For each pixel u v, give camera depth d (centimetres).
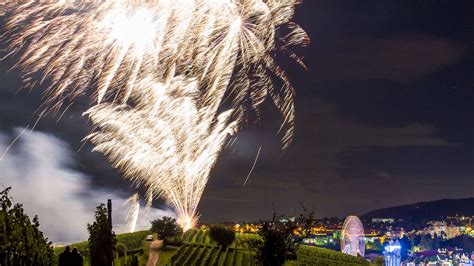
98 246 3516
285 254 3148
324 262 7494
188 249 6069
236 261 5794
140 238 6444
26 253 2538
